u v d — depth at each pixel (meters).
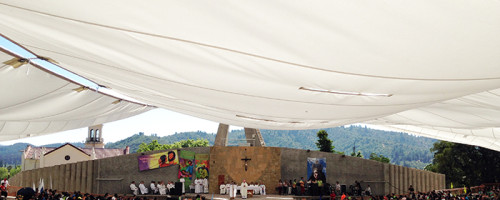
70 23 8.20
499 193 36.62
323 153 42.56
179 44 8.18
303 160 42.31
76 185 40.25
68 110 27.66
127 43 8.73
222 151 40.84
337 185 40.91
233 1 5.98
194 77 10.98
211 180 40.41
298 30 6.75
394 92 11.45
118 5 6.57
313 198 38.75
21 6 7.85
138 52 9.35
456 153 64.81
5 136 35.78
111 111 33.00
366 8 5.83
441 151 69.12
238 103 15.20
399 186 43.47
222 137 49.00
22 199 5.74
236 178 40.38
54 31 9.36
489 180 63.25
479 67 8.49
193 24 6.97
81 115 30.53
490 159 63.50
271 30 6.86
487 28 6.34
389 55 7.65
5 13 8.90
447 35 6.65
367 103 13.76
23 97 22.23
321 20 6.32
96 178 40.50
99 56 10.66
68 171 40.34
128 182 40.78
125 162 41.03
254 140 48.56
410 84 10.21
